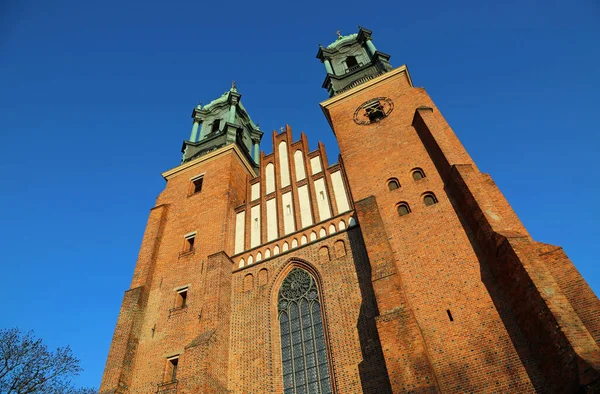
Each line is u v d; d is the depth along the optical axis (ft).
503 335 59.26
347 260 81.76
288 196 105.29
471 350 59.72
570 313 52.70
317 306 79.51
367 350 67.21
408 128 99.55
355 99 116.98
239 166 126.31
